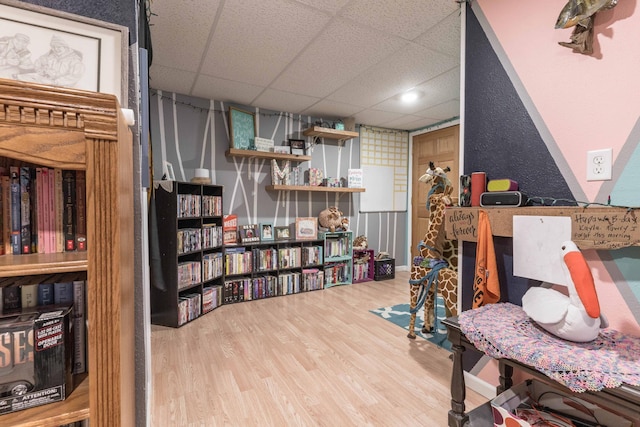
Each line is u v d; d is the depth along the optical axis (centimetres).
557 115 145
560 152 144
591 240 126
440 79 301
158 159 332
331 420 156
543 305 120
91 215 68
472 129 183
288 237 407
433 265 240
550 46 146
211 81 309
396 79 300
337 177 450
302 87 322
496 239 169
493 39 171
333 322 284
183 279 282
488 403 150
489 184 163
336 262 431
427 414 161
